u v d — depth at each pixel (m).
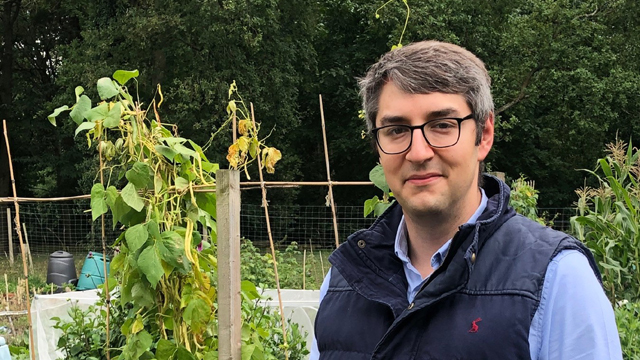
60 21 20.48
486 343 1.22
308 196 20.78
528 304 1.21
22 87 20.28
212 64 15.14
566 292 1.20
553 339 1.20
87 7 17.33
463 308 1.27
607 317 1.19
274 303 4.76
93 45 15.52
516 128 18.41
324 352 1.51
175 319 2.86
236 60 15.14
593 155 17.14
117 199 2.84
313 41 19.97
